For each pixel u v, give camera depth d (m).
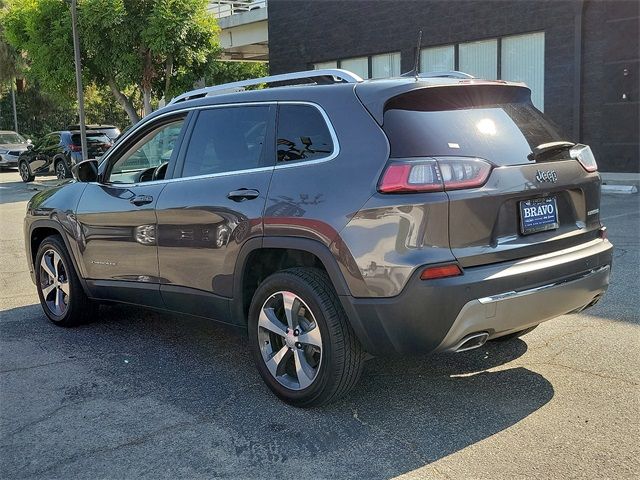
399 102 3.67
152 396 4.19
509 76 16.66
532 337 5.01
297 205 3.76
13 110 42.94
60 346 5.21
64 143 20.20
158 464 3.36
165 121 4.88
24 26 19.59
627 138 15.12
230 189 4.16
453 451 3.39
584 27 15.28
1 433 3.73
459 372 4.40
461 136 3.63
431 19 17.84
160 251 4.64
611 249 4.17
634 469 3.16
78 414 3.95
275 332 3.97
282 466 3.30
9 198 17.12
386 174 3.47
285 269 3.95
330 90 3.90
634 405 3.83
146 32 17.69
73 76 18.83
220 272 4.23
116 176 5.26
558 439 3.47
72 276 5.51
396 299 3.41
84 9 17.52
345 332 3.68
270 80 4.47
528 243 3.67
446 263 3.38
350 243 3.52
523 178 3.66
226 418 3.85
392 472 3.21
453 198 3.40
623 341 4.85
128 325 5.72
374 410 3.89
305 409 3.92
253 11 24.34
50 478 3.25
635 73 14.80
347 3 19.84
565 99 15.73
